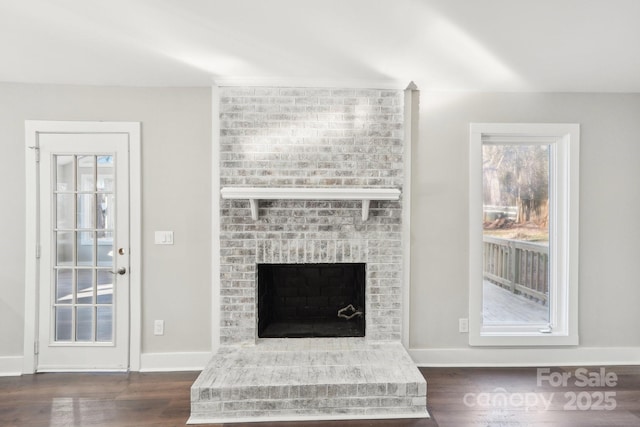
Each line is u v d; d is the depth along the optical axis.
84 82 2.87
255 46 2.29
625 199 3.05
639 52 2.34
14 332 2.89
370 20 1.98
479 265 3.02
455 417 2.27
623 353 3.05
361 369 2.50
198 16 1.94
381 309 2.93
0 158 2.87
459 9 1.88
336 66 2.60
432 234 3.02
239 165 2.87
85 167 2.93
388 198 2.72
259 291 2.98
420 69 2.63
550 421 2.23
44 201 2.90
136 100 2.93
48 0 1.79
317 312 3.19
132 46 2.29
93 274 2.93
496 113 3.02
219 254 2.90
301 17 1.95
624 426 2.18
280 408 2.29
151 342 2.95
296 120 2.88
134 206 2.93
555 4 1.83
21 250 2.89
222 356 2.69
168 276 2.96
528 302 3.15
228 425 2.21
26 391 2.60
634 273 3.05
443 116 3.01
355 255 2.92
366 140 2.90
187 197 2.95
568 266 3.02
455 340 3.03
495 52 2.36
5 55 2.41
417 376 2.40
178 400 2.48
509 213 3.14
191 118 2.95
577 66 2.56
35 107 2.88
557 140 3.08
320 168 2.89
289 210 2.89
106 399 2.49
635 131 3.04
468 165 3.02
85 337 2.94
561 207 3.07
